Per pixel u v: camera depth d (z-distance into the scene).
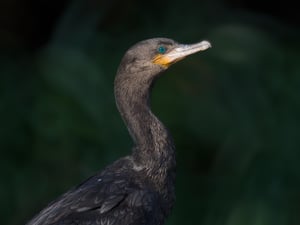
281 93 14.88
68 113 14.18
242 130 14.62
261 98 14.80
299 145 14.52
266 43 15.21
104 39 14.98
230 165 14.52
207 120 14.67
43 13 16.64
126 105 10.52
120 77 10.55
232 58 15.01
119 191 10.03
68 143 14.09
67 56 14.54
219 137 14.62
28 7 16.56
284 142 14.54
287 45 15.50
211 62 14.98
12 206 13.95
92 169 13.95
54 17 16.66
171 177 10.41
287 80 14.96
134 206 9.98
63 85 14.32
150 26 15.41
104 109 14.21
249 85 14.88
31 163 14.12
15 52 15.42
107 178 10.20
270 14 16.75
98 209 9.90
